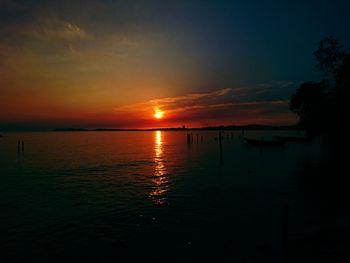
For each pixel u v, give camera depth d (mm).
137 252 11453
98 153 60719
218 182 25844
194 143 99500
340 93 23188
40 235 13266
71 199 20141
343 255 10266
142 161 45062
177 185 24844
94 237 12984
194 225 14359
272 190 21953
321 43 24500
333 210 16234
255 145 73500
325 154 48719
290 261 10273
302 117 38375
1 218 15773
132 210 17141
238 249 11492
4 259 10953
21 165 40656
